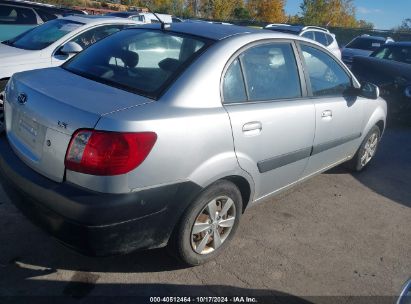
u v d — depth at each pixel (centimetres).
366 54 1327
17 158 275
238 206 311
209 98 272
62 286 269
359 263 329
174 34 314
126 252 251
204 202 278
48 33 600
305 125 351
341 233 372
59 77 292
